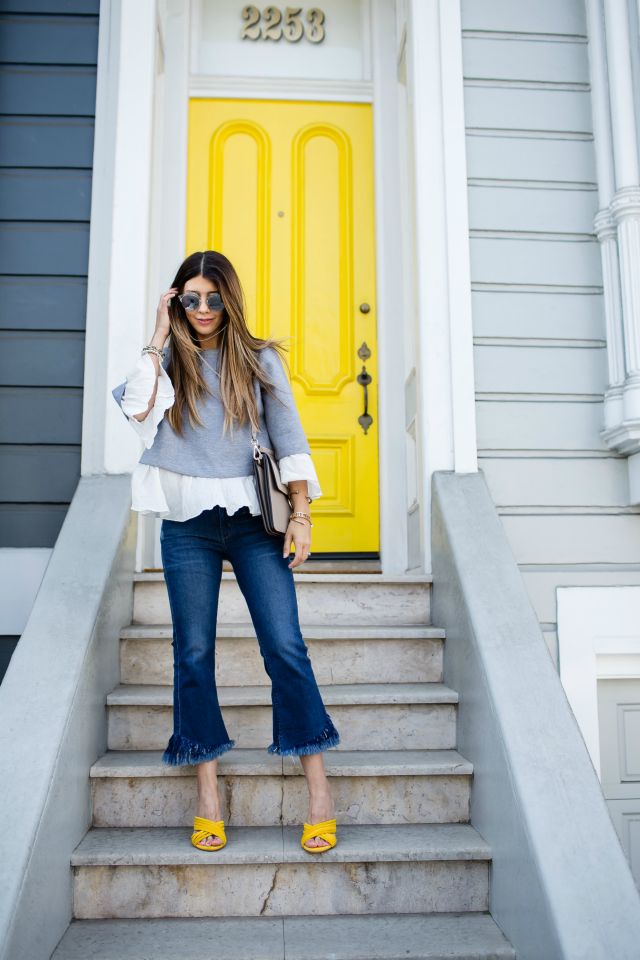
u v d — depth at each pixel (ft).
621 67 8.96
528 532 8.52
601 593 8.45
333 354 10.91
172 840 5.50
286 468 5.24
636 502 8.54
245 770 5.85
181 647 5.34
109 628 6.64
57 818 4.92
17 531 8.30
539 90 9.38
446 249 8.90
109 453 8.26
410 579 7.93
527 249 9.07
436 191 9.00
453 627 6.97
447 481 8.20
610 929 4.19
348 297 11.01
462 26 9.40
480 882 5.44
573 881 4.40
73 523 7.36
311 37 11.43
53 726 5.16
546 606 8.40
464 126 9.17
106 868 5.25
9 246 8.75
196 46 11.25
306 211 11.16
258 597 5.27
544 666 5.85
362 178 11.28
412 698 6.57
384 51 11.28
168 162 10.82
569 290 9.04
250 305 10.86
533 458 8.68
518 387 8.80
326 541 10.59
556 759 5.12
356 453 10.76
